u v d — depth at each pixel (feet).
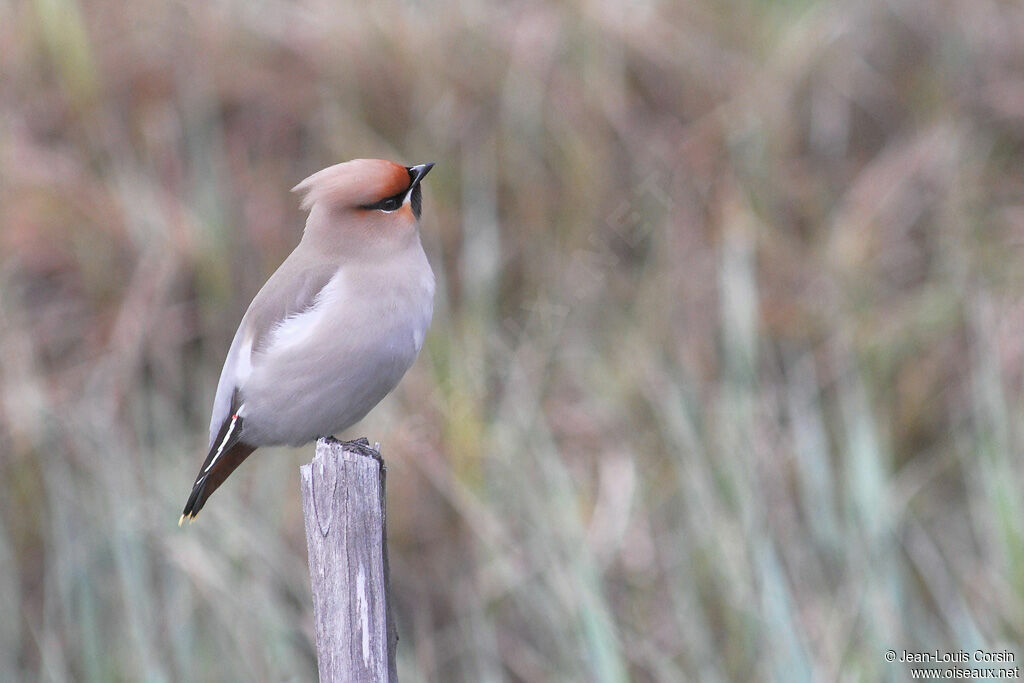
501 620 35.09
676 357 38.99
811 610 33.83
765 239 41.68
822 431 36.63
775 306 40.63
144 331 39.24
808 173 44.39
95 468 35.96
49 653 33.83
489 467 36.04
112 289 40.04
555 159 42.45
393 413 37.47
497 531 34.96
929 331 40.40
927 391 39.63
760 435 36.96
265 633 34.09
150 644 33.14
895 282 42.37
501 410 37.42
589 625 32.42
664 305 39.93
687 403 37.27
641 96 45.03
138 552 34.37
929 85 45.85
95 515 35.29
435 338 38.04
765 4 47.37
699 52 45.78
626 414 38.52
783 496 36.11
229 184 42.09
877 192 43.39
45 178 41.63
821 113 45.21
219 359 39.42
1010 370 39.04
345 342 25.79
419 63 43.70
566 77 43.98
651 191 41.98
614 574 36.04
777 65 45.39
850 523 34.83
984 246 42.22
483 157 42.09
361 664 20.65
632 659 34.22
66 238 40.45
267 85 43.86
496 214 41.73
